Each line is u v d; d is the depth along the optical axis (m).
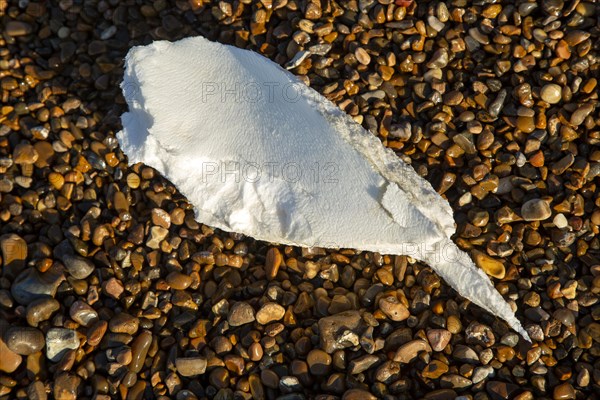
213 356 1.80
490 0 2.03
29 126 2.15
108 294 1.91
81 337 1.85
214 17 2.20
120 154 2.09
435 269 1.85
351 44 2.06
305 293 1.86
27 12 2.33
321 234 1.84
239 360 1.78
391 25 2.06
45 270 1.94
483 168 1.89
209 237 1.98
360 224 1.83
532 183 1.89
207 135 1.95
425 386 1.74
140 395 1.78
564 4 2.00
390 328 1.79
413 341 1.74
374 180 1.86
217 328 1.84
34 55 2.29
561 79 1.95
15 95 2.23
